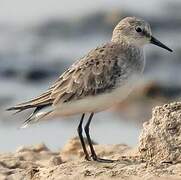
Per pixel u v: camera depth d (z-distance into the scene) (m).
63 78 12.11
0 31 30.20
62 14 30.80
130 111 21.50
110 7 30.48
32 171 11.62
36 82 25.08
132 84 12.34
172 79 24.25
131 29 12.61
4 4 32.97
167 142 11.68
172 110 11.91
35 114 12.01
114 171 11.09
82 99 12.00
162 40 27.36
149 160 11.77
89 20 29.75
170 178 10.70
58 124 19.86
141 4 30.70
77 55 26.91
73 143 14.02
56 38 28.97
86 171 11.17
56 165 12.05
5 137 19.30
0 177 11.69
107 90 12.06
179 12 29.72
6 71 25.81
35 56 26.92
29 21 30.89
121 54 12.32
